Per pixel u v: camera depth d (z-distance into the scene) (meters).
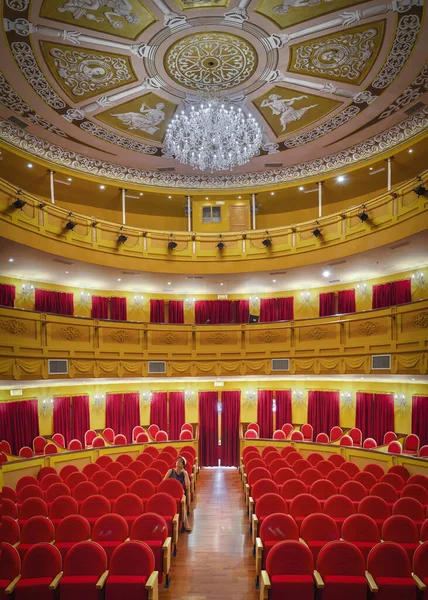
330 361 15.01
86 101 12.02
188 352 16.72
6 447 13.01
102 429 16.78
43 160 14.72
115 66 10.51
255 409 17.81
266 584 4.96
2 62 10.17
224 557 7.69
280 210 18.34
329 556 5.13
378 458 11.68
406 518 6.30
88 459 12.73
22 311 12.40
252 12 8.82
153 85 11.38
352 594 4.89
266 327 16.66
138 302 18.56
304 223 15.50
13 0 8.23
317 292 18.09
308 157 15.93
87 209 17.47
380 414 15.03
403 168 15.12
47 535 6.46
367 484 9.48
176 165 16.44
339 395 16.48
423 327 11.88
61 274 15.84
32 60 10.11
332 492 8.52
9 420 13.85
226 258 16.48
